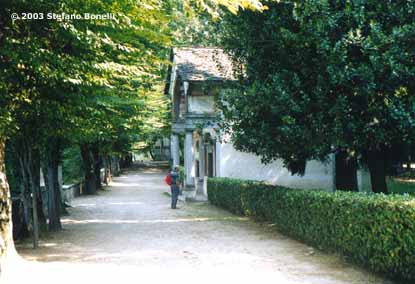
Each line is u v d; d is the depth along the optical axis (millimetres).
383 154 13633
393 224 7898
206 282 7980
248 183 18000
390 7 11203
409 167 22516
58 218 15359
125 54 10297
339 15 11391
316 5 11398
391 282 7969
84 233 14477
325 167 23766
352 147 12430
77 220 18109
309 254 10469
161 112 28016
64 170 36406
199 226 15656
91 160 34000
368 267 8914
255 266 9266
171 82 29156
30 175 12539
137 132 25000
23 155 12922
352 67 11188
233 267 9180
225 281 8055
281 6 12828
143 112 17828
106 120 12617
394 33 10672
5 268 8555
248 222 16516
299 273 8641
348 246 9516
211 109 25391
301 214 12008
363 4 11344
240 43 14195
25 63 8648
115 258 10250
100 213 20562
